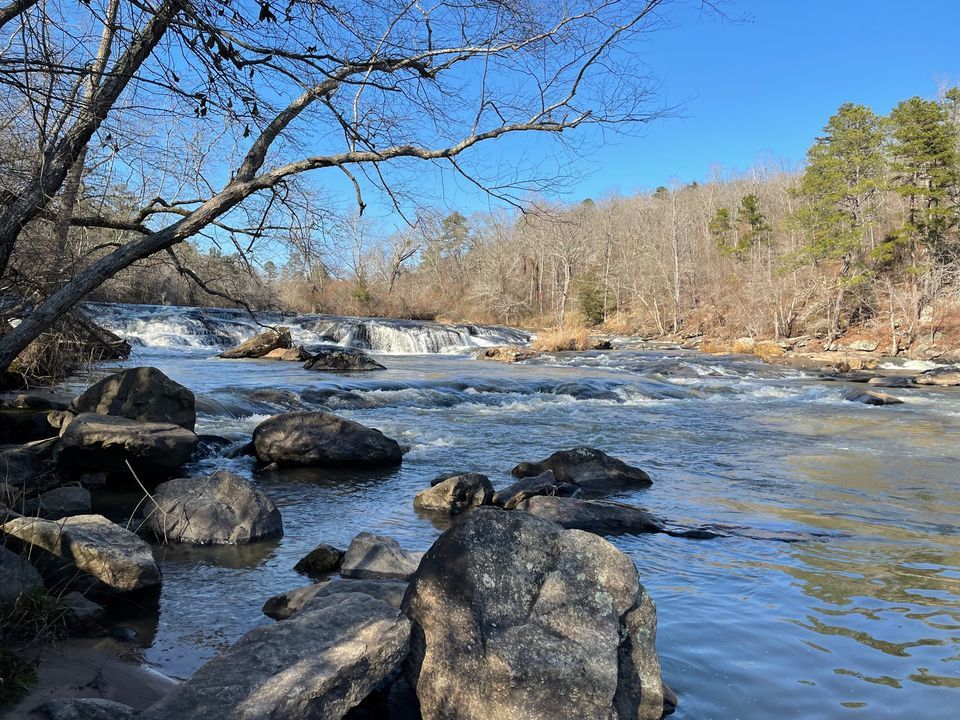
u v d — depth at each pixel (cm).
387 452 1046
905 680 389
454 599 352
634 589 361
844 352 3991
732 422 1603
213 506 676
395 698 360
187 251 910
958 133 5388
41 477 794
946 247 4919
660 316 6538
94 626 445
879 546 661
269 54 565
